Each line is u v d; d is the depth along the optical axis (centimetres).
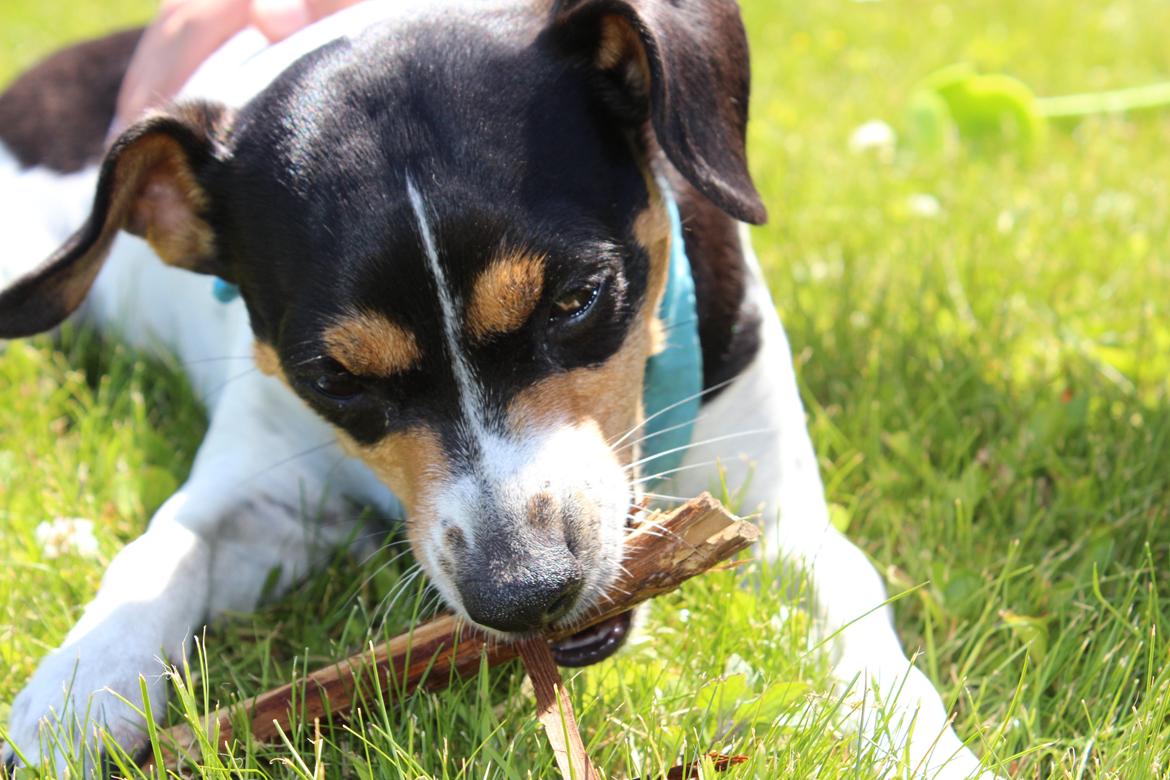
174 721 42
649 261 42
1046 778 40
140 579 44
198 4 59
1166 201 70
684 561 39
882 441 53
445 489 40
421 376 40
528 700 41
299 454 48
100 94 66
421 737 40
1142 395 55
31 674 44
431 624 40
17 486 53
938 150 79
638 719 40
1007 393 54
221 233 44
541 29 42
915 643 44
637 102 43
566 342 40
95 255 44
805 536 46
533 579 38
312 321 40
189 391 58
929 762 39
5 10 126
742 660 42
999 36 102
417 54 41
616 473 41
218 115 44
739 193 41
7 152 67
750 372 47
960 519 47
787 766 37
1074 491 49
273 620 47
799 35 103
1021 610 45
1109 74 92
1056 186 72
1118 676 41
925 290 61
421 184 39
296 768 37
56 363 61
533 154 40
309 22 53
